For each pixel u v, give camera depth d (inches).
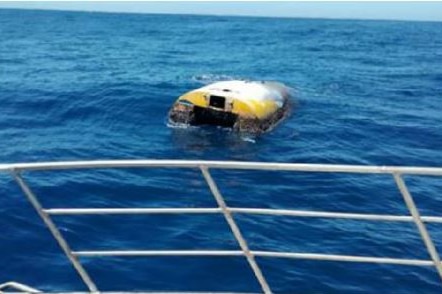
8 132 740.0
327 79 1492.4
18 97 967.6
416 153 703.1
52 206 451.5
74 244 361.7
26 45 2285.9
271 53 2300.7
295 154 680.4
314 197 491.2
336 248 372.8
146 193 487.8
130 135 746.2
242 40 3107.8
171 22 5880.9
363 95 1234.0
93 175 517.0
